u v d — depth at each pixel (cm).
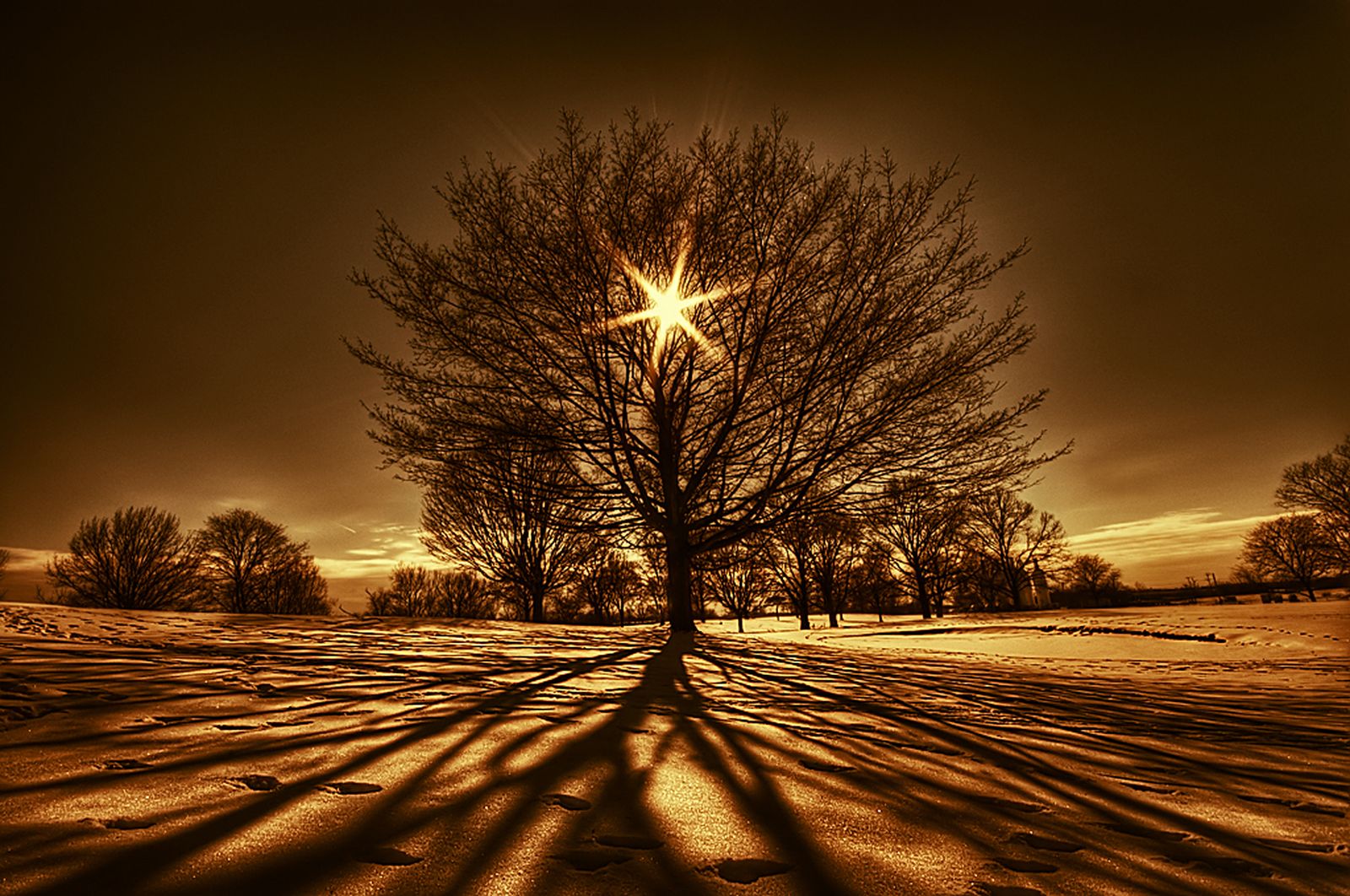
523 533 2628
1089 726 434
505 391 1232
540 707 381
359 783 217
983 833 203
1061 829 212
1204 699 598
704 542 1307
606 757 267
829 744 325
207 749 251
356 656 588
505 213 1255
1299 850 202
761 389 1265
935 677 700
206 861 151
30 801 186
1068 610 3027
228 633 748
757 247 1226
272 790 206
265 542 4012
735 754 288
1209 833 216
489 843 171
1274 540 5138
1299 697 634
